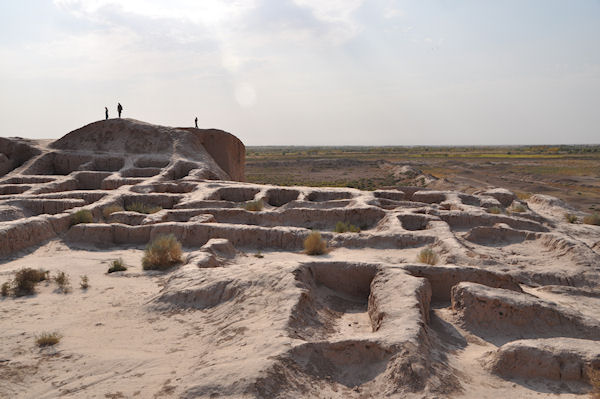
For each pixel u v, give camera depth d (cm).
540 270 1081
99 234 1374
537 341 550
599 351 516
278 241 1346
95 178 2616
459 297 737
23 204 1686
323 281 900
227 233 1359
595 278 1026
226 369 509
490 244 1380
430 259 1051
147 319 752
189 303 798
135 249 1328
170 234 1301
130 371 551
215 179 2823
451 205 1956
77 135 3300
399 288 730
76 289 927
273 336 580
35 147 3084
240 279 820
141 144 3181
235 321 681
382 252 1244
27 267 1058
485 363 557
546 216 2078
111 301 853
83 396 490
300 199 1980
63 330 693
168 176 2675
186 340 658
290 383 488
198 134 3412
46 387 516
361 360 541
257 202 1781
